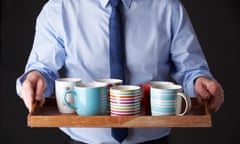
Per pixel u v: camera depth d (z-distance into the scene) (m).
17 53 3.62
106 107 1.59
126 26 1.96
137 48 1.95
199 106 1.72
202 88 1.76
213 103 1.74
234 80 3.66
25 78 1.75
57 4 1.98
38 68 1.89
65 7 1.97
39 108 1.67
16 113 3.61
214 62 3.67
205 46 3.66
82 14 1.96
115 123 1.51
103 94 1.57
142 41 1.96
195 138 3.66
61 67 1.98
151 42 1.96
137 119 1.50
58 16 1.96
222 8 3.62
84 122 1.51
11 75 3.61
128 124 1.51
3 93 3.61
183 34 1.99
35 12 3.61
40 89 1.67
